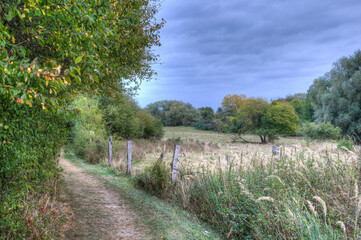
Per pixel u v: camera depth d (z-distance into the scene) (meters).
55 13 3.49
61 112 3.39
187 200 6.78
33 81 3.68
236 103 81.19
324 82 47.75
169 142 27.75
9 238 3.71
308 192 5.56
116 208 6.54
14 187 3.82
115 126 24.91
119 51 7.07
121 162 12.42
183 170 8.51
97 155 14.70
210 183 6.70
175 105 87.75
